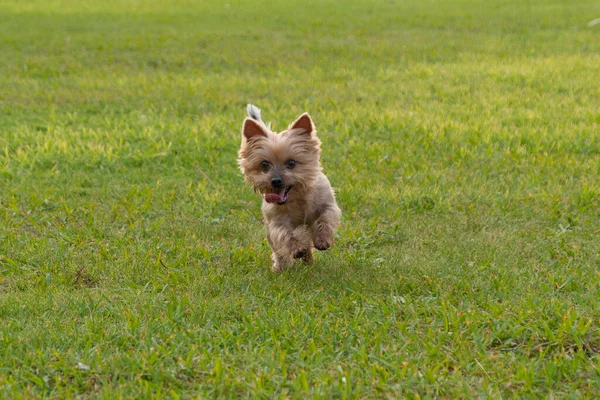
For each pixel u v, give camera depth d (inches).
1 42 834.2
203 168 395.9
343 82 611.8
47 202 338.6
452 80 602.9
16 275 261.3
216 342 204.8
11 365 193.8
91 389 183.6
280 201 244.7
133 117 501.0
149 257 273.7
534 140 420.8
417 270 257.8
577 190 338.6
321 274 258.5
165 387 184.9
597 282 239.5
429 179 363.6
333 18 1020.5
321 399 172.9
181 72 682.2
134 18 1058.7
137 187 365.4
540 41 788.6
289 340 203.9
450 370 190.4
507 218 313.0
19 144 435.8
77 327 216.1
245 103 549.3
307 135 253.9
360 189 350.9
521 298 228.7
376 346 199.2
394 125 460.4
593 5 1096.2
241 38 861.8
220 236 303.6
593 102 515.8
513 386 180.4
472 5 1137.4
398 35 861.8
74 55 760.3
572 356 195.2
